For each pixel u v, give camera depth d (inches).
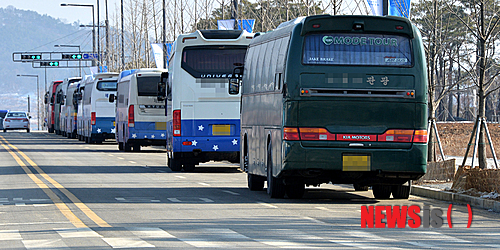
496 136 3570.4
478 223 1261.1
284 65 1505.9
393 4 2064.5
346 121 1482.5
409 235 1111.6
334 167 1478.8
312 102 1477.6
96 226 1186.0
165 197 1647.4
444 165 1914.4
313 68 1480.1
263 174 1702.8
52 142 5167.3
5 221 1248.2
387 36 1499.8
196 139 2385.6
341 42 1489.9
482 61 1971.0
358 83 1482.5
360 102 1482.5
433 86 2292.1
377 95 1485.0
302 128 1477.6
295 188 1628.9
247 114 1905.8
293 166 1478.8
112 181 2075.5
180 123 2385.6
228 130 2396.7
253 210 1408.7
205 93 2385.6
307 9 2810.0
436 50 2458.2
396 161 1486.2
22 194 1699.1
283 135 1489.9
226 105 2393.0
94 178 2177.7
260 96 1747.0
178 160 2466.8
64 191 1771.7
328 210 1416.1
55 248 981.2
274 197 1636.3
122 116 3914.9
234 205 1494.8
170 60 2568.9
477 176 1619.1
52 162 2950.3
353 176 1505.9
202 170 2625.5
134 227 1173.7
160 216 1314.0
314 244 1010.1
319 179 1537.9
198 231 1131.9
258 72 1784.0
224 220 1262.3
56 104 7214.6
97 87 4719.5
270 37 1701.5
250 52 1916.8
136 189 1841.8
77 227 1173.7
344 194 1768.0
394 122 1488.7
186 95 2385.6
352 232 1132.5
